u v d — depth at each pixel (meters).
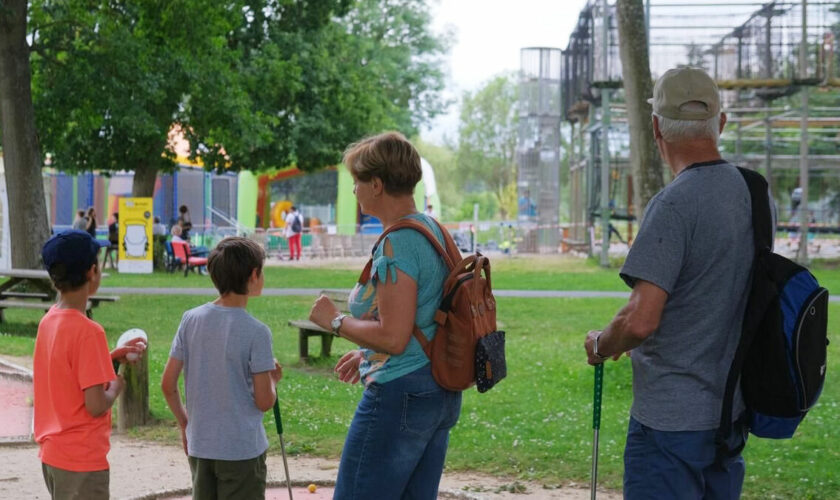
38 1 24.38
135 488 7.33
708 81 4.05
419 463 4.26
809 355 3.80
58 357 4.36
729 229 3.90
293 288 25.61
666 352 3.92
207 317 5.02
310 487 7.27
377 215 4.33
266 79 33.97
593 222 36.03
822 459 8.57
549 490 7.52
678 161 4.10
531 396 11.45
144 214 31.66
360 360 4.54
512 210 97.81
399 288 4.08
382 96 42.62
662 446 3.90
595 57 30.83
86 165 32.41
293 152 35.72
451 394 4.21
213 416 4.95
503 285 26.25
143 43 24.41
